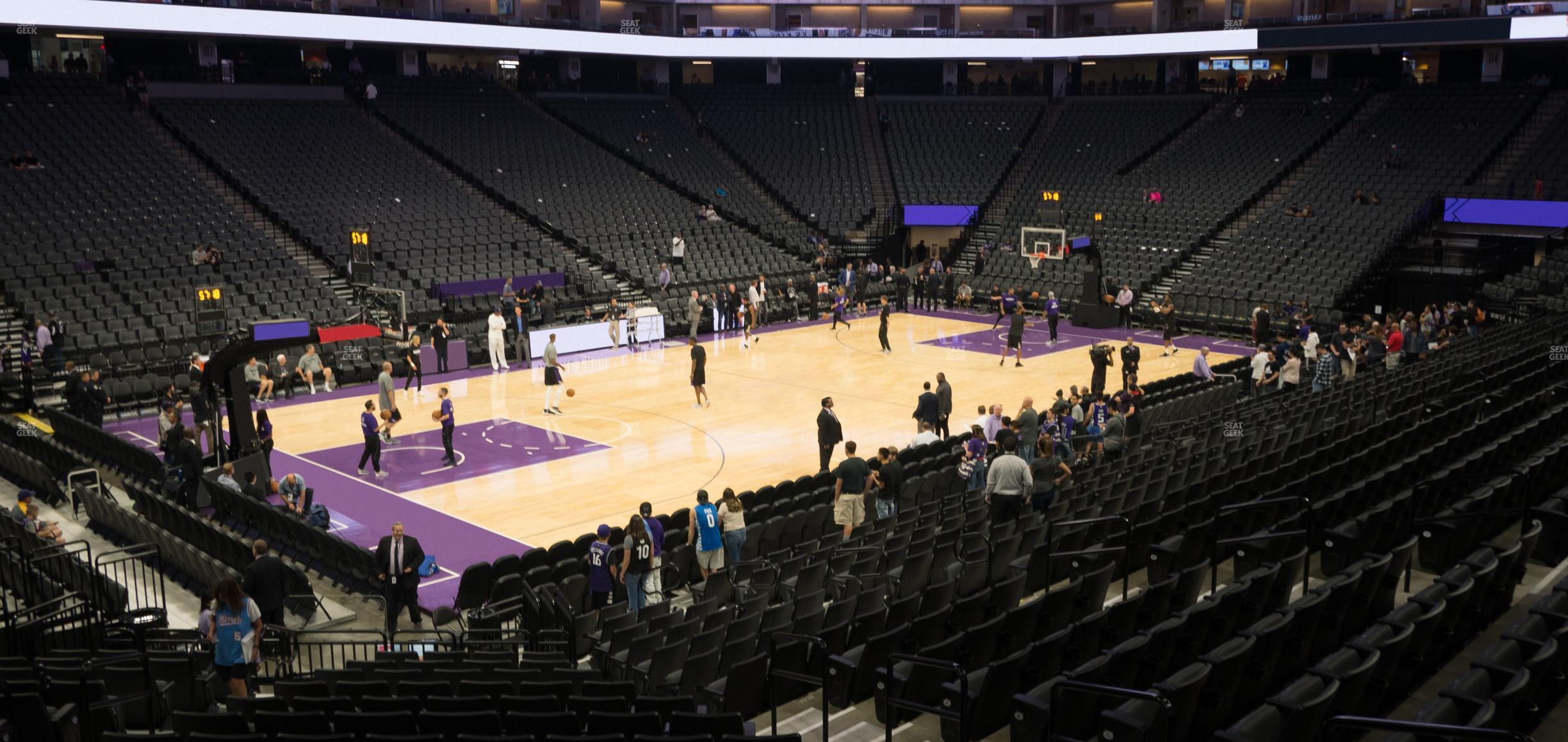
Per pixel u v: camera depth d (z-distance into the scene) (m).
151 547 13.43
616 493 19.11
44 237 28.22
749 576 13.51
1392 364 25.72
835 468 20.31
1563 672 7.96
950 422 23.80
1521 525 12.27
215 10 35.53
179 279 28.14
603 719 7.67
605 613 12.20
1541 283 31.42
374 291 29.72
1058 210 36.66
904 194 44.59
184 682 9.84
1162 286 36.84
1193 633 8.84
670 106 48.62
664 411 24.81
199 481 17.22
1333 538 11.28
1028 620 9.58
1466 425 17.05
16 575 12.75
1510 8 37.88
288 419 24.12
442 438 22.34
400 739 7.17
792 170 45.47
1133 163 44.12
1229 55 48.16
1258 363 24.64
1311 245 36.06
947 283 39.12
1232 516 12.36
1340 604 9.16
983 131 47.91
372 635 13.44
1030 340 33.62
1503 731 5.51
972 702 7.98
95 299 26.50
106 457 19.95
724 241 39.84
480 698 8.37
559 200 39.25
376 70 46.03
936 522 15.01
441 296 31.92
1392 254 34.81
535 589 12.51
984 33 47.38
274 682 10.41
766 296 36.50
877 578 12.10
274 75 39.28
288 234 32.69
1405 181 38.12
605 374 28.97
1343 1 47.53
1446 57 44.94
